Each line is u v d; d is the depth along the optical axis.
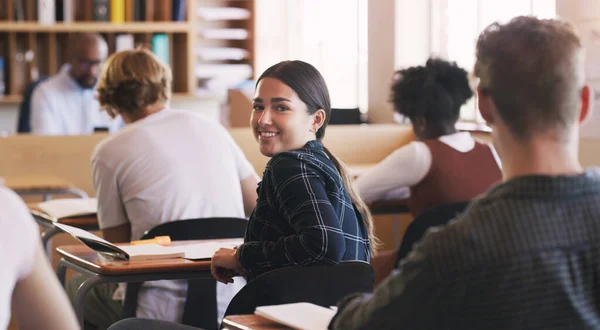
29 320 1.22
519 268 1.06
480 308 1.08
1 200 1.16
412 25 5.79
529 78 1.11
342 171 2.20
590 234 1.07
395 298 1.15
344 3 6.96
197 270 2.21
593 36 3.87
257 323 1.56
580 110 1.14
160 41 6.85
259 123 2.17
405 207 3.81
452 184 3.22
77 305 2.13
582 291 1.06
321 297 1.89
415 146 3.26
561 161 1.12
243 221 2.67
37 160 4.84
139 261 2.23
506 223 1.08
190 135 2.87
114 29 6.68
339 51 7.07
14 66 6.57
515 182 1.10
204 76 7.03
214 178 2.85
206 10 7.04
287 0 7.64
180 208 2.77
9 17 6.50
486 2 5.11
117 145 2.80
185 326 2.01
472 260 1.07
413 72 3.31
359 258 2.12
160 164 2.79
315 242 1.95
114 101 2.97
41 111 5.88
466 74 3.29
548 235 1.07
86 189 4.91
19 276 1.19
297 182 2.01
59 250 2.43
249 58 7.28
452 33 5.53
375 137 5.29
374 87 6.11
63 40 6.77
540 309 1.06
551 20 1.16
